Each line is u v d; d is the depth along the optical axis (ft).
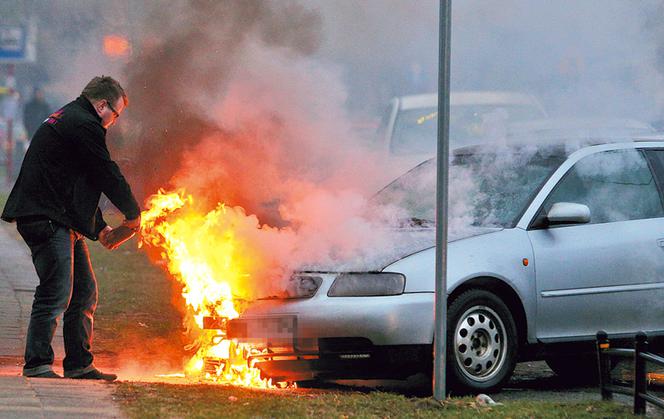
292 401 57.21
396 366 63.46
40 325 65.05
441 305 58.18
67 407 53.21
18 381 59.57
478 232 68.03
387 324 63.00
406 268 64.34
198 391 58.85
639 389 57.36
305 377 65.92
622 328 70.69
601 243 70.28
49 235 64.90
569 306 68.80
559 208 68.64
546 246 68.64
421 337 63.36
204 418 52.47
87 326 67.87
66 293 65.51
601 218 71.67
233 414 53.42
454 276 64.39
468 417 55.11
